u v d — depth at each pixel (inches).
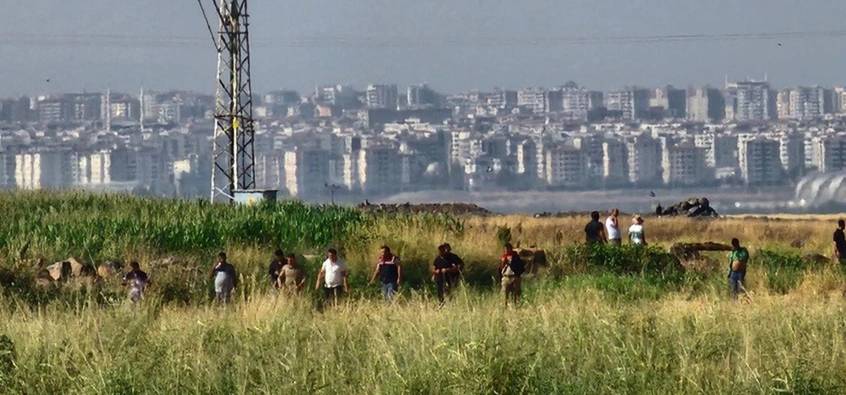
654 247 4773.6
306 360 2046.0
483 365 1908.2
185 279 3917.3
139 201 6112.2
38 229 4830.2
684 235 6924.2
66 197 6161.4
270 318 2571.4
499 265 4554.6
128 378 1956.2
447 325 2337.6
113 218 5098.4
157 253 4603.8
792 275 4217.5
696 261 4832.7
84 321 2492.6
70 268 4062.5
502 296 3385.8
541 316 2488.9
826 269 4261.8
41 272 3939.5
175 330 2364.7
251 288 3526.1
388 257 3806.6
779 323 2458.2
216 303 3440.0
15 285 3659.0
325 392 1914.4
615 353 2058.3
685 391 1886.1
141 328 2418.8
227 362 2079.2
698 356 2049.7
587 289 3567.9
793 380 1889.8
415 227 5064.0
